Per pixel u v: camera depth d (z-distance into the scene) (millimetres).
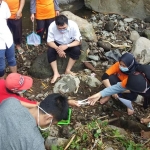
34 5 4434
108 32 5199
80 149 2920
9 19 4273
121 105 3715
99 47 4676
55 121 2070
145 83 2754
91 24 5043
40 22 4547
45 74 4105
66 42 3941
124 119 3574
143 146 3145
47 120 2025
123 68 3203
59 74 4117
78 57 4043
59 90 3832
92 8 5898
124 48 4777
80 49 4082
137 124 3498
